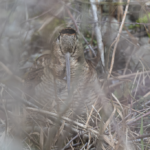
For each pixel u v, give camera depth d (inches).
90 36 227.6
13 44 232.5
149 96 184.9
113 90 200.2
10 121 157.3
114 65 218.4
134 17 233.1
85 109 168.6
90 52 217.3
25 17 243.1
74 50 163.2
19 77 210.5
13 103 160.6
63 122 146.0
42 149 143.6
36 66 190.5
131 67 219.5
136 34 224.4
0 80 194.1
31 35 238.7
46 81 169.9
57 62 167.9
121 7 214.5
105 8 219.3
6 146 141.3
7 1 234.4
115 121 159.3
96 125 155.1
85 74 168.2
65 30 160.6
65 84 164.9
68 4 226.1
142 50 210.8
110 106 167.9
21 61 229.9
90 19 216.4
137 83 190.9
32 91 181.8
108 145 149.3
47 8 229.1
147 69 210.4
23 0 231.9
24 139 149.3
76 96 163.3
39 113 151.9
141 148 143.8
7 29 236.8
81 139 152.2
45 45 231.9
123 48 219.8
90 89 169.6
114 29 206.7
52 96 165.8
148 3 220.4
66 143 157.9
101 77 205.0
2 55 235.5
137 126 165.8
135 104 184.1
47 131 154.1
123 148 141.0
